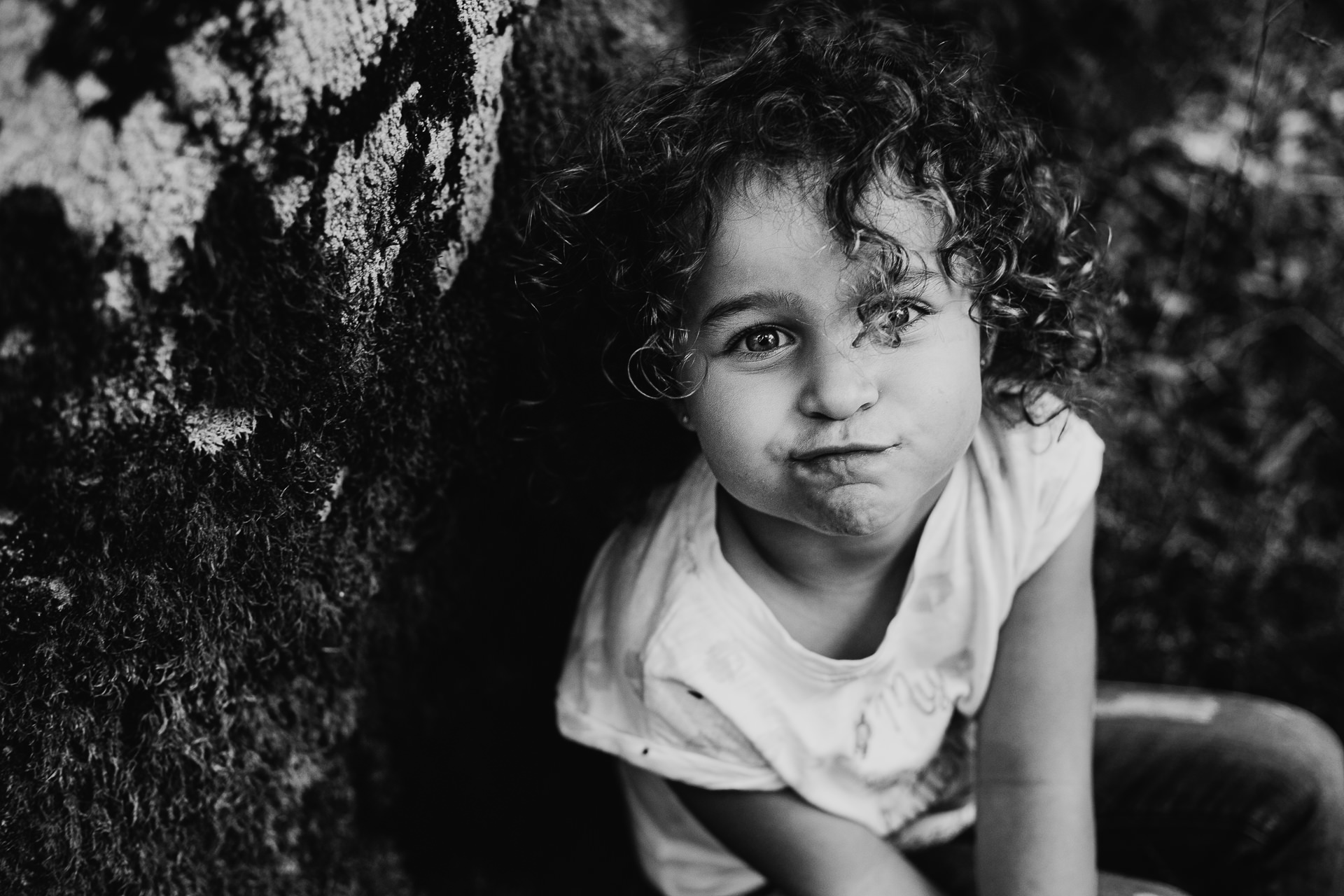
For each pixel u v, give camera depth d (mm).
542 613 1201
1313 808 1193
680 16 1382
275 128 665
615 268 924
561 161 958
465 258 913
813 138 835
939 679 1062
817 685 1007
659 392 941
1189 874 1246
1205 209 1833
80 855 791
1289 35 1823
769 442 847
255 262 694
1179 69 1926
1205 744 1236
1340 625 1639
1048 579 1055
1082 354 1136
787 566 987
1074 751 1072
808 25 1037
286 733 972
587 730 1043
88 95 567
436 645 1111
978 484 1013
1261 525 1725
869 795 1081
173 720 829
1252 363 1868
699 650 989
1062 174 1223
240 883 959
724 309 832
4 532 646
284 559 843
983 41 1745
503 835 1245
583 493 1123
